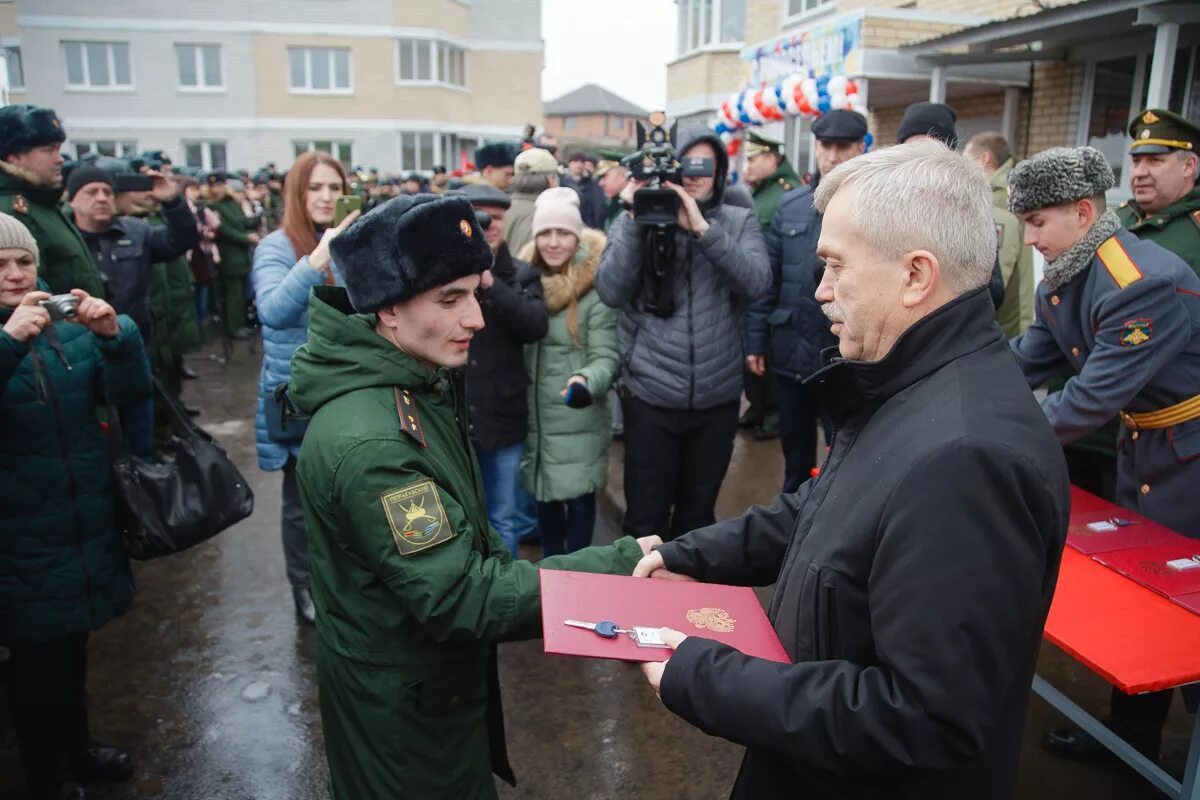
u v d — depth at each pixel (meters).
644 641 1.29
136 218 5.32
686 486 3.55
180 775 2.69
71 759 2.55
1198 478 2.40
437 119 25.84
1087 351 2.49
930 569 1.05
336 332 1.57
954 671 1.03
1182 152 2.85
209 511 2.46
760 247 3.36
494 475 3.48
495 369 3.35
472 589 1.49
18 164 3.52
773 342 4.04
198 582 4.02
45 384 2.26
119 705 3.05
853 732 1.07
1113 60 6.39
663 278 3.21
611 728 2.93
